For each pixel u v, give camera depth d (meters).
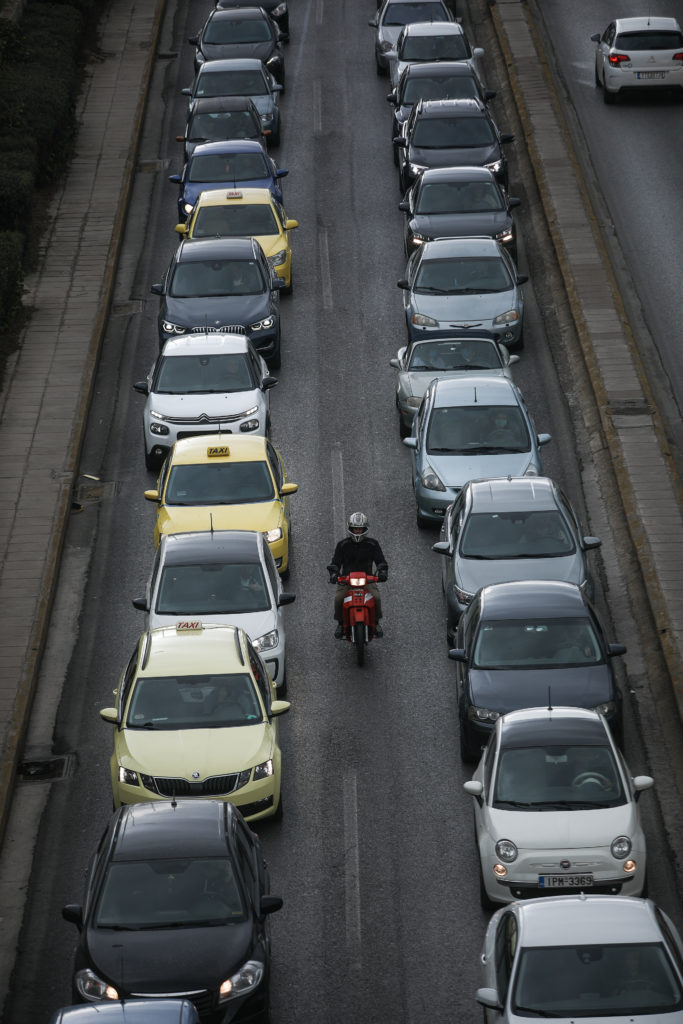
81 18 147.75
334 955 46.41
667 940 38.59
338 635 64.50
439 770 56.66
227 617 61.50
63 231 111.81
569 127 126.62
